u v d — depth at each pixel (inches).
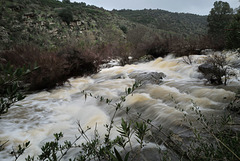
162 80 266.1
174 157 72.2
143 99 177.6
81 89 269.0
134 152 83.8
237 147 44.3
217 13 1105.4
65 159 89.7
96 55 399.5
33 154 102.0
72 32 1736.0
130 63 493.7
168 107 144.4
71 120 157.4
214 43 459.5
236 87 168.6
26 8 1668.3
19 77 30.8
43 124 145.4
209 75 212.2
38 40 1318.9
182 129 101.3
